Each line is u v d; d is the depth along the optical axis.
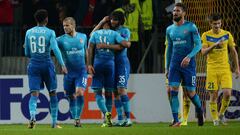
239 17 51.75
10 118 50.41
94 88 42.78
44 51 39.28
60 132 32.59
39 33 39.22
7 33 52.72
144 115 50.50
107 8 54.97
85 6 55.22
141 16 52.94
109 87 42.91
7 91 50.47
